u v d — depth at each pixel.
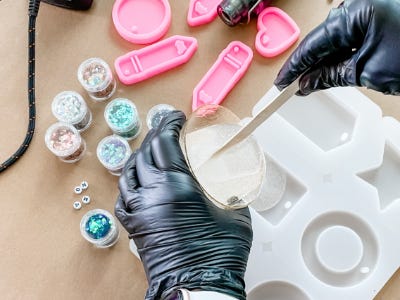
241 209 0.92
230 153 0.81
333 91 1.05
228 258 0.86
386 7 0.65
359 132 1.03
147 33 1.08
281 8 1.08
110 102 1.04
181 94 1.06
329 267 0.99
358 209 1.00
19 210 1.00
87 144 1.04
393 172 1.06
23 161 1.02
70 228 1.00
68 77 1.06
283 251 0.99
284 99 0.75
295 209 1.01
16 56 1.06
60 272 0.98
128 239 1.00
